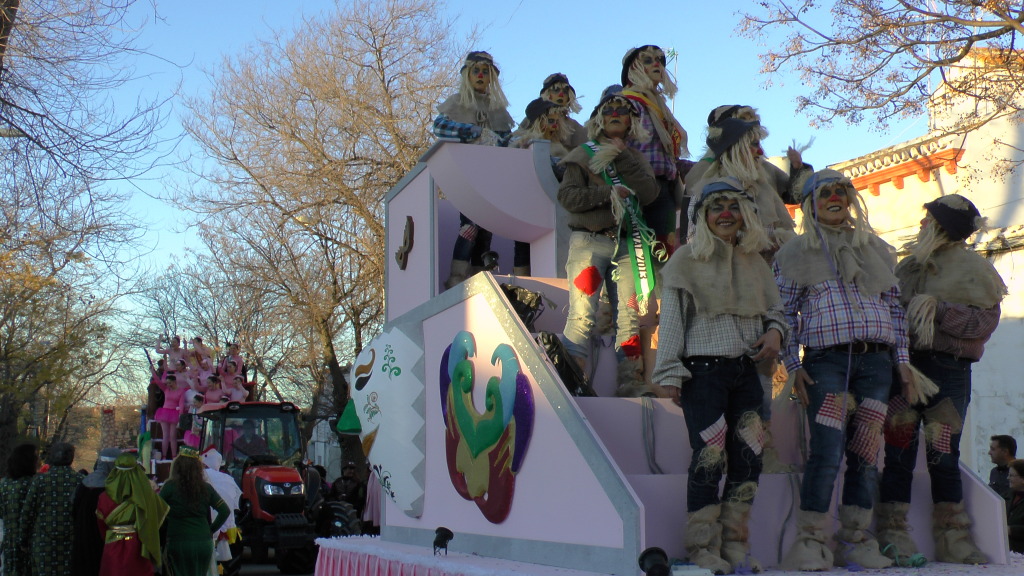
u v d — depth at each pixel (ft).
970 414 48.73
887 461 15.10
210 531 27.27
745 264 13.80
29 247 44.24
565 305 18.35
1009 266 46.60
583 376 15.93
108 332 97.71
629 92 20.10
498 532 15.47
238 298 96.27
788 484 14.49
